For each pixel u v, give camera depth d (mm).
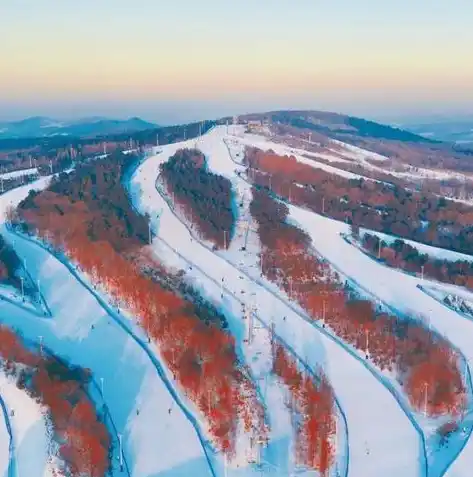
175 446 118812
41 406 121500
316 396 129625
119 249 189125
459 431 125375
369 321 157375
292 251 196875
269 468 113812
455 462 114750
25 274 181000
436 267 191000
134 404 130875
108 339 152500
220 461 115750
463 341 156750
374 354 150500
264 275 186875
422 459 116938
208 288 177375
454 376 138125
